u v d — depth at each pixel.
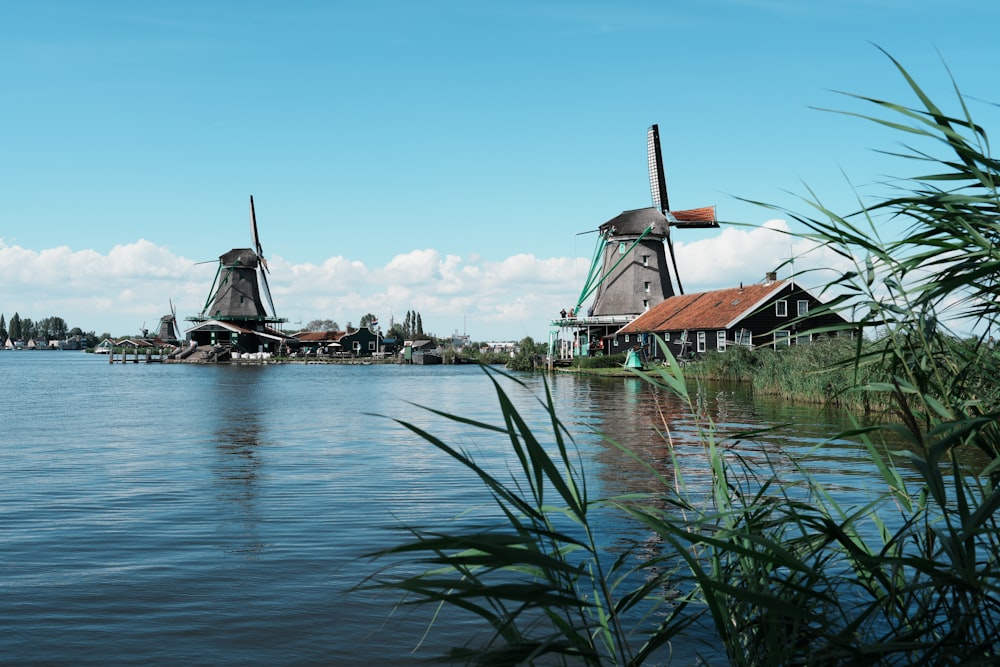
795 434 15.80
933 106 2.46
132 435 19.91
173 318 174.75
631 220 70.06
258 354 115.06
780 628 3.07
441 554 2.71
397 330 173.88
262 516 9.78
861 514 3.33
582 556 7.53
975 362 2.95
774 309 49.72
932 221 2.77
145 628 5.93
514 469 13.39
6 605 6.46
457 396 39.06
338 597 6.59
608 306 70.94
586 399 31.14
